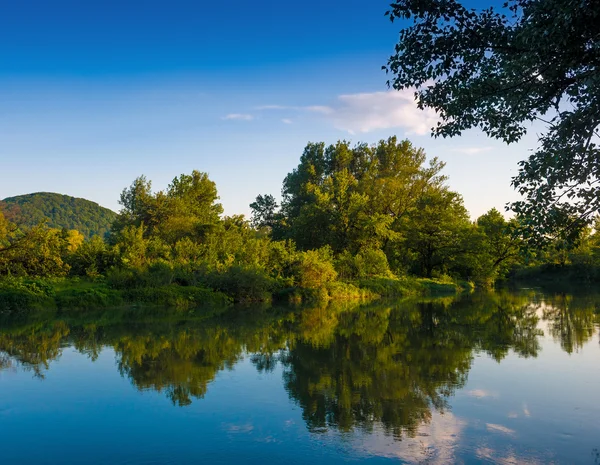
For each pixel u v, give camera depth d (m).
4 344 14.10
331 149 58.50
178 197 49.34
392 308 25.78
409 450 6.35
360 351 13.12
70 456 6.27
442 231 48.19
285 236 53.47
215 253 33.25
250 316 21.55
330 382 9.84
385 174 52.03
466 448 6.42
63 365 11.38
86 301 24.06
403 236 49.09
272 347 13.71
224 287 28.75
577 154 7.15
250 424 7.37
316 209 46.16
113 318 20.25
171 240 40.62
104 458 6.20
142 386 9.54
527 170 7.61
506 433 6.97
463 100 8.49
